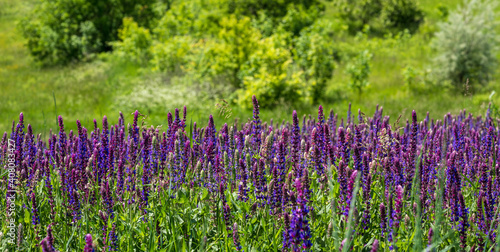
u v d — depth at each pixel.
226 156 4.23
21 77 26.30
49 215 4.16
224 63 19.73
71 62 30.67
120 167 4.15
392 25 35.28
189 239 3.70
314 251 3.36
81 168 4.51
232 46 19.78
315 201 3.89
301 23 27.81
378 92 21.00
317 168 4.00
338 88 21.94
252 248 3.36
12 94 21.48
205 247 3.62
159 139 4.68
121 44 28.53
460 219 3.42
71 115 16.91
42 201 4.27
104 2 34.06
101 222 3.73
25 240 3.71
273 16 30.06
